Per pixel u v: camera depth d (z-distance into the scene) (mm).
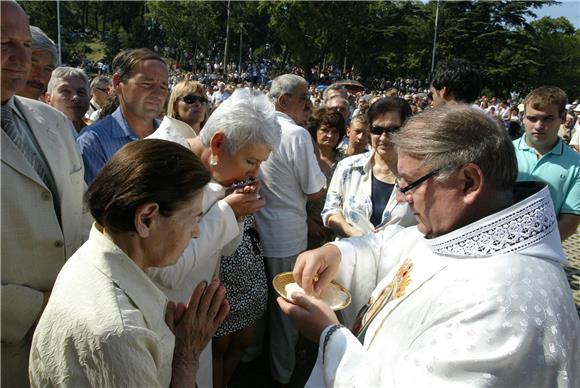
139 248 1255
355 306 1933
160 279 1698
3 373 1654
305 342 3461
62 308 1139
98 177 1225
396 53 53875
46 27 52156
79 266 1204
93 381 1094
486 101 22250
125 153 1222
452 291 1185
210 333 1469
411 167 1286
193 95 3439
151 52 2826
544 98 2807
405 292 1346
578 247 6121
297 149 2758
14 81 1694
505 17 51656
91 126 2826
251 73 45188
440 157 1225
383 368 1235
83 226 1987
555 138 2889
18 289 1613
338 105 4867
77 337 1099
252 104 1925
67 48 51188
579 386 1088
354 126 3885
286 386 3018
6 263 1636
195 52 49531
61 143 1921
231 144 1880
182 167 1226
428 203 1287
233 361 2559
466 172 1220
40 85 2789
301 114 3551
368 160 2934
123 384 1071
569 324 1097
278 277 1823
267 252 2879
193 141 2057
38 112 1891
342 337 1424
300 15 49250
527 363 1031
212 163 1942
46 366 1136
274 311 2912
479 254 1229
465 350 1063
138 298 1209
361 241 1979
